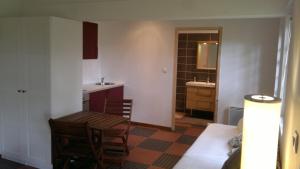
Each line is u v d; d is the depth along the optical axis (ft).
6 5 12.25
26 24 10.55
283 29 10.50
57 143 9.75
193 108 20.95
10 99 11.45
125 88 18.34
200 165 7.80
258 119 4.60
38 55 10.48
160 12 10.61
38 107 10.81
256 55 14.78
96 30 16.33
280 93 10.27
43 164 11.08
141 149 13.64
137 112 18.13
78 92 11.94
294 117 5.08
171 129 17.16
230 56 15.39
